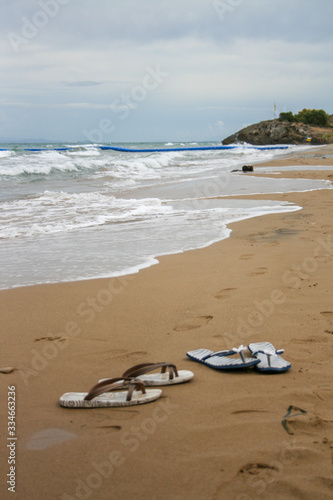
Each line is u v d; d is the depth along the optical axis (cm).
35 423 276
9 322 455
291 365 348
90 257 742
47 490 218
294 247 765
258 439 252
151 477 225
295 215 1099
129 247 816
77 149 5456
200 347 390
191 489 216
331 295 507
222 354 363
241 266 652
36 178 2238
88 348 391
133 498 212
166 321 450
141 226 1038
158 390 311
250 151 5600
